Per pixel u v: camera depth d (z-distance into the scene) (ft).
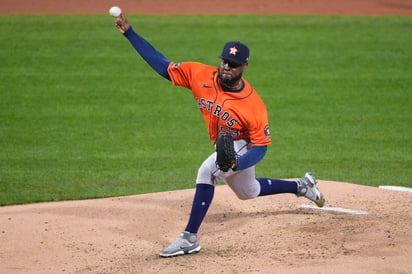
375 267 62.34
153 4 259.60
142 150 122.62
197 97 68.90
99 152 120.98
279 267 63.52
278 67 178.40
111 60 181.06
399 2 268.00
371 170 111.96
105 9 245.04
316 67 179.01
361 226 76.59
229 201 89.51
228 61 64.69
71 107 147.64
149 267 65.36
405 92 161.48
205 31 211.82
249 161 65.57
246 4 262.67
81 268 65.72
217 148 63.36
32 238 74.49
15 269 65.67
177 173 110.01
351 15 241.76
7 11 235.61
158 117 143.13
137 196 92.43
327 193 92.68
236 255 68.33
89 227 78.64
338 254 67.21
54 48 189.26
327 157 119.24
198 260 67.10
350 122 140.67
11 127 134.00
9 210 87.15
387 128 137.08
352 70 177.17
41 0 258.57
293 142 128.06
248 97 67.00
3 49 186.91
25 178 106.22
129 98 154.92
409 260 64.39
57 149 122.21
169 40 199.21
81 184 103.65
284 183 79.25
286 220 80.07
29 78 165.68
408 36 209.56
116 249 71.36
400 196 90.53
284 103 152.76
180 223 80.69
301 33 212.02
